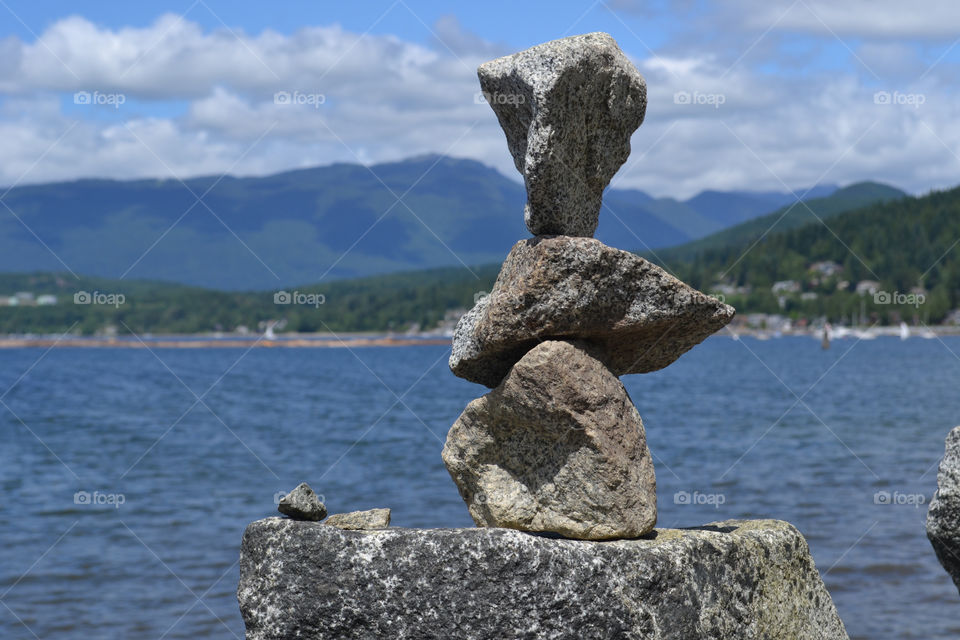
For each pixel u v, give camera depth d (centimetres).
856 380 5716
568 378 567
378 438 3056
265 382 6519
